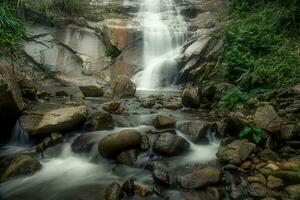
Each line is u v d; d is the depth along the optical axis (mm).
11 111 4629
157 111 5848
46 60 9039
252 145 3764
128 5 11867
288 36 7473
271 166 3480
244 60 6523
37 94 6484
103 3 11750
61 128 4488
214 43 8609
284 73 6004
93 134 4484
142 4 12156
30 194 3438
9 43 6242
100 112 5035
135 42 9750
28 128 4488
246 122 4148
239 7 10141
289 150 3729
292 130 3854
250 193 3168
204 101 6309
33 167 3820
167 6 12297
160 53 9789
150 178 3592
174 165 3795
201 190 3307
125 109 5887
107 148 3957
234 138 4270
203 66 7969
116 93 7215
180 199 3180
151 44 9805
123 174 3744
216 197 3180
